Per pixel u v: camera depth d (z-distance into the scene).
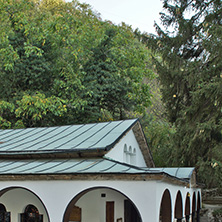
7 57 21.00
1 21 23.25
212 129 16.27
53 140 12.24
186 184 11.55
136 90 24.14
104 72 22.38
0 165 10.98
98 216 11.20
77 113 22.83
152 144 22.19
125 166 9.35
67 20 23.36
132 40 27.61
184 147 17.62
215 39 15.41
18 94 22.50
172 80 18.19
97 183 8.92
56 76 23.27
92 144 10.85
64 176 9.05
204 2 18.59
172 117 19.34
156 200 8.32
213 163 15.65
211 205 20.95
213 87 15.22
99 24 25.08
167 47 18.22
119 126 12.58
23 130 14.57
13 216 11.84
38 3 32.12
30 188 9.56
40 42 22.86
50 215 9.21
